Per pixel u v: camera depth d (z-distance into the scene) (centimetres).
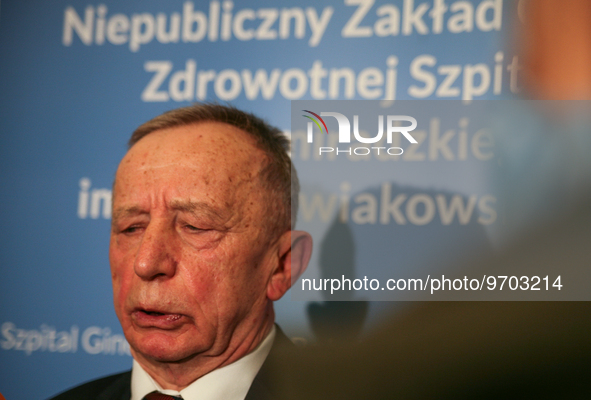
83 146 165
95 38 169
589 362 92
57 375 154
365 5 155
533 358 94
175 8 166
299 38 157
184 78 162
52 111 167
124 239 112
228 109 123
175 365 111
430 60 149
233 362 112
